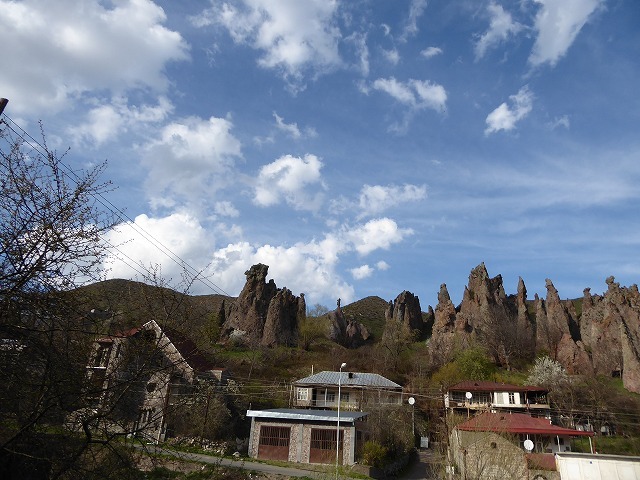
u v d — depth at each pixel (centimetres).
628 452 5131
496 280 11581
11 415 949
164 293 1312
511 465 2698
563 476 2644
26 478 1020
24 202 953
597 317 9650
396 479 3706
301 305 11831
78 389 1013
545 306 10631
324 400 6056
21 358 941
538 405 6038
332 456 3644
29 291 934
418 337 12025
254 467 3136
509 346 9594
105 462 1147
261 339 10162
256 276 11325
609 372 8656
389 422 4394
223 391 4194
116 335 1155
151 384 1295
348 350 10088
